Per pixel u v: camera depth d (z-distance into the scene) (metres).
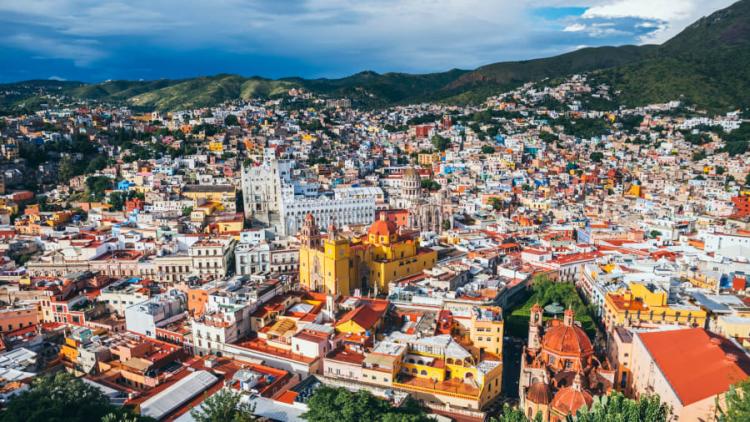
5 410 96.56
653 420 89.88
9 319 176.00
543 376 125.00
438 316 166.38
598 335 175.12
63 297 190.88
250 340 158.62
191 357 145.62
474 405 126.94
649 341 130.38
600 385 126.88
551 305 187.38
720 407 95.88
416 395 132.12
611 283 194.38
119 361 144.38
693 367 112.06
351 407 99.38
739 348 122.50
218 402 101.50
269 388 124.50
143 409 111.50
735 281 186.12
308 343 144.12
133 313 168.75
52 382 103.56
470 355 139.25
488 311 160.12
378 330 161.38
